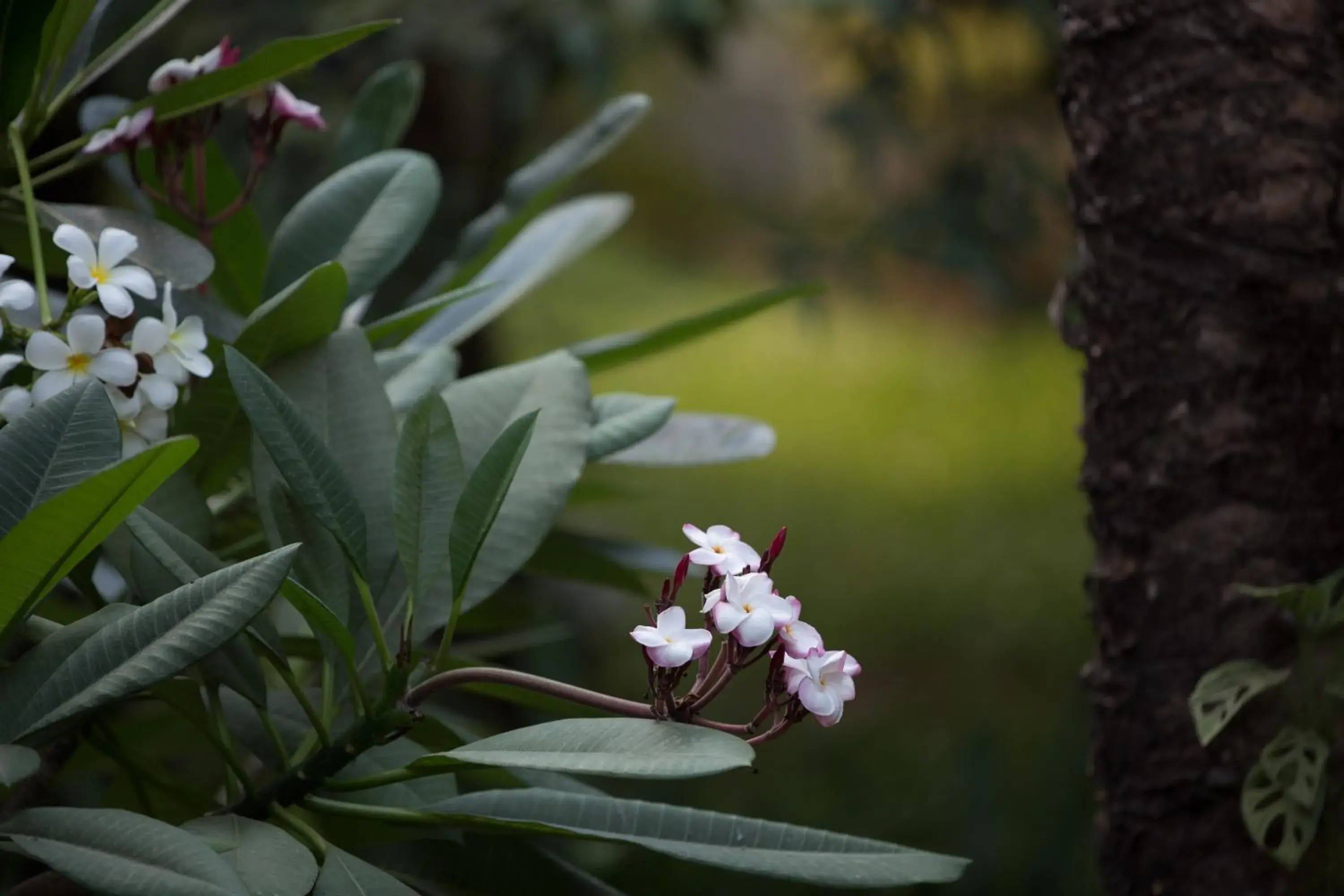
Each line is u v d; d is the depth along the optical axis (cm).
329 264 177
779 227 525
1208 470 190
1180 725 192
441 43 407
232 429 188
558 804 169
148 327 173
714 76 454
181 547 171
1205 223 188
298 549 166
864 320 1366
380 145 227
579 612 567
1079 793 356
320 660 196
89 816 157
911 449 1097
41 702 160
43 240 193
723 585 163
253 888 160
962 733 585
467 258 221
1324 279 187
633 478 999
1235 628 190
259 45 385
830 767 568
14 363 168
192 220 199
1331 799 188
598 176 1620
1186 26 188
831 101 500
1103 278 193
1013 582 821
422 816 170
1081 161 193
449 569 181
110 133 191
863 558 874
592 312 1270
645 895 411
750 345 1366
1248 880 191
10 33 184
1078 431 200
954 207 487
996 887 350
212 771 222
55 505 155
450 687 170
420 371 200
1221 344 189
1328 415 189
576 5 407
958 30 493
